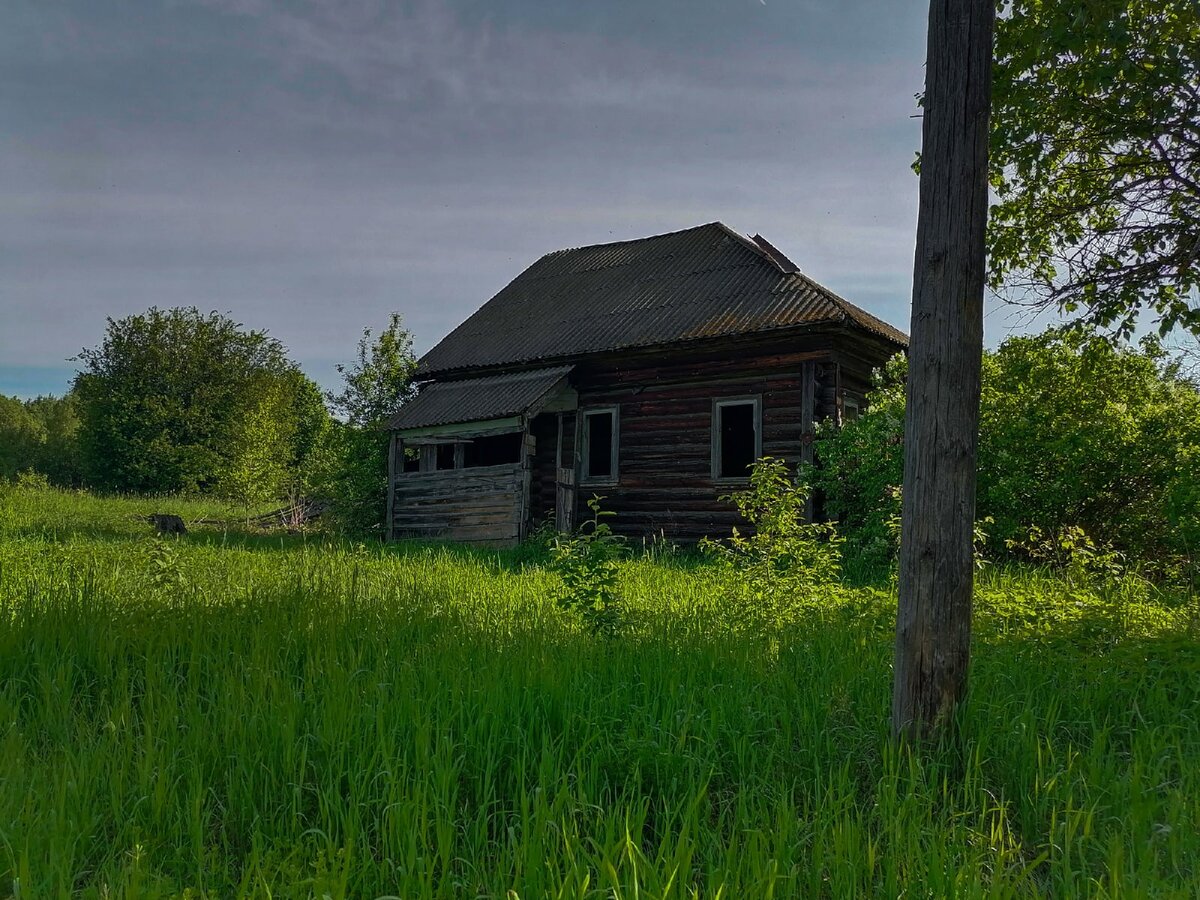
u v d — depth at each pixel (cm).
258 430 2817
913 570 469
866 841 356
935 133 478
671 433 1766
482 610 841
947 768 425
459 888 332
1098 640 620
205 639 627
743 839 367
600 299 2086
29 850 319
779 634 685
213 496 3738
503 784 426
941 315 470
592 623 704
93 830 359
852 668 578
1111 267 934
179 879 333
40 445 6875
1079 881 334
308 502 2483
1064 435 1205
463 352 2139
